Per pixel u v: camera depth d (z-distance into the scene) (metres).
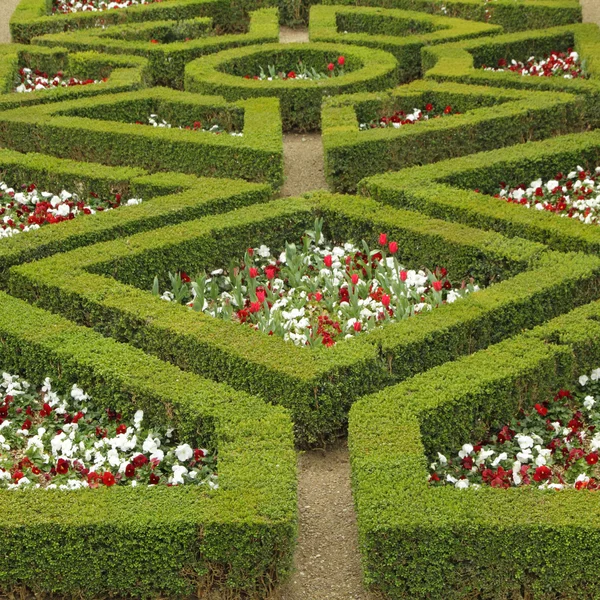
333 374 9.03
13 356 10.02
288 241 12.56
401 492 7.46
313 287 11.24
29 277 11.09
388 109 16.28
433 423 8.55
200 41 19.92
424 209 12.78
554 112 15.41
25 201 13.92
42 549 7.35
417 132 14.55
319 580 7.69
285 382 9.01
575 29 19.53
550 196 13.50
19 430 9.10
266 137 14.76
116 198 13.78
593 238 11.53
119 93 16.97
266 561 7.34
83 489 7.75
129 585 7.42
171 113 16.52
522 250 11.21
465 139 14.87
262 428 8.35
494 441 8.84
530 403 9.16
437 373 9.02
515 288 10.47
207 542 7.29
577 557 7.09
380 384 9.34
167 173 14.02
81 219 12.57
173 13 22.34
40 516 7.38
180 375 9.15
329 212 12.60
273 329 10.15
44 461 8.58
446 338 9.73
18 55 19.58
